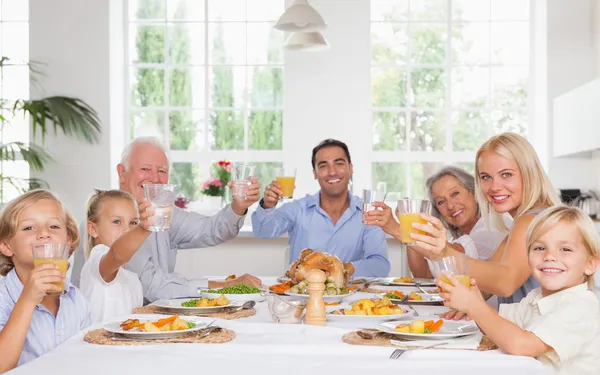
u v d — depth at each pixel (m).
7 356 1.48
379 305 1.95
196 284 2.61
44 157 5.31
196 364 1.35
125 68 5.71
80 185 5.33
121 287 2.16
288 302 1.84
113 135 5.43
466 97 5.67
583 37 5.25
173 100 5.73
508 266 1.85
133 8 5.71
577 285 1.60
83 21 5.37
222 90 5.73
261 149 5.70
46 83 5.37
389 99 5.67
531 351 1.43
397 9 5.66
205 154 5.71
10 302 1.75
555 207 1.63
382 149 5.67
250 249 5.20
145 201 1.90
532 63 5.60
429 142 5.67
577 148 4.66
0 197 5.27
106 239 2.40
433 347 1.47
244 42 5.71
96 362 1.36
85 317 1.90
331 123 5.41
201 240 2.92
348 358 1.40
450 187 2.99
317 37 4.44
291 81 5.41
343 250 3.45
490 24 5.64
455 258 1.50
